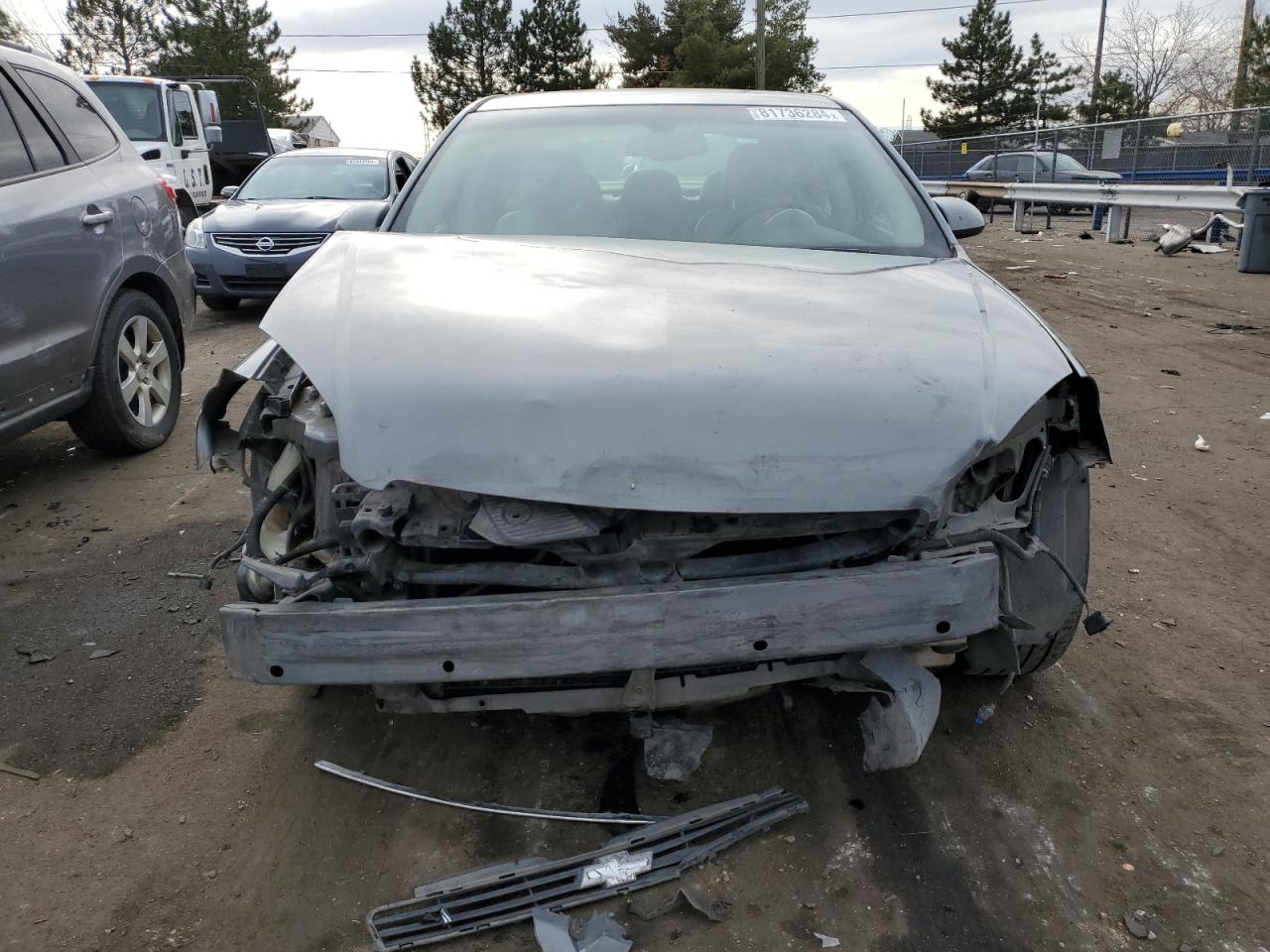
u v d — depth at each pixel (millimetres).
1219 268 13188
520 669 2139
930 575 2201
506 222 3461
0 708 3092
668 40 56531
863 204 3480
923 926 2227
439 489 2217
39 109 4922
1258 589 3875
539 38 54250
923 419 2217
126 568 4082
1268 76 34688
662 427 2158
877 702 2396
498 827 2551
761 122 3846
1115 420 6148
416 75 56406
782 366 2305
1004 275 12797
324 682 2186
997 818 2580
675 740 2820
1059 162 20031
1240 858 2443
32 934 2223
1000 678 3146
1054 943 2186
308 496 2617
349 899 2322
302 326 2479
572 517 2131
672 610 2131
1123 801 2650
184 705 3115
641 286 2717
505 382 2236
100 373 5047
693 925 2217
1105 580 3963
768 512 2100
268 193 10852
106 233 5043
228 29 51375
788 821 2557
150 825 2582
